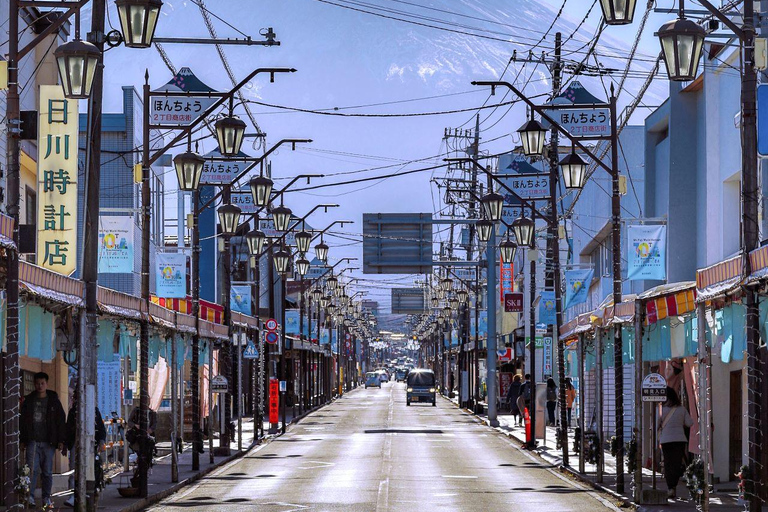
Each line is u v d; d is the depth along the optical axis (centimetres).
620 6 1602
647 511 2289
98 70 2073
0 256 1738
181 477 3106
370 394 13662
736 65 3022
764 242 2414
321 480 3078
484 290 9725
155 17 1800
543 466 3606
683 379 3006
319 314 8881
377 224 5856
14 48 1773
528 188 3981
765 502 2162
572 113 2966
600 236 5412
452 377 11938
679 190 3800
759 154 1775
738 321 1908
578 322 3275
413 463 3669
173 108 2867
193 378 3388
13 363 1698
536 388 4531
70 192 2377
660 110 4041
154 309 2767
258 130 3916
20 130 1767
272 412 5506
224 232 3509
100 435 2373
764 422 2192
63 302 1928
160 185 5359
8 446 1709
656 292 2508
